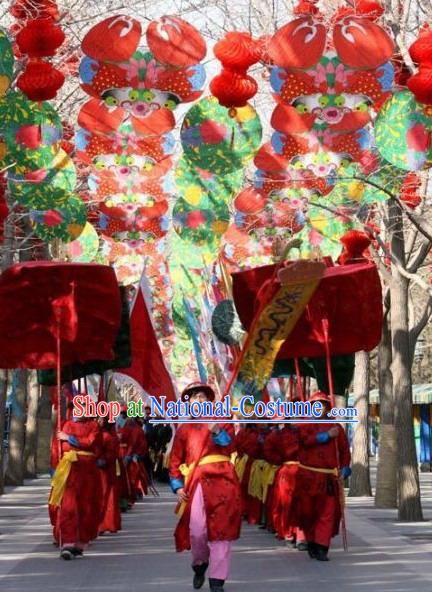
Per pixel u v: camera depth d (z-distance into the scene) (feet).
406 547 55.42
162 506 87.51
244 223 62.90
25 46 45.03
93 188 57.36
